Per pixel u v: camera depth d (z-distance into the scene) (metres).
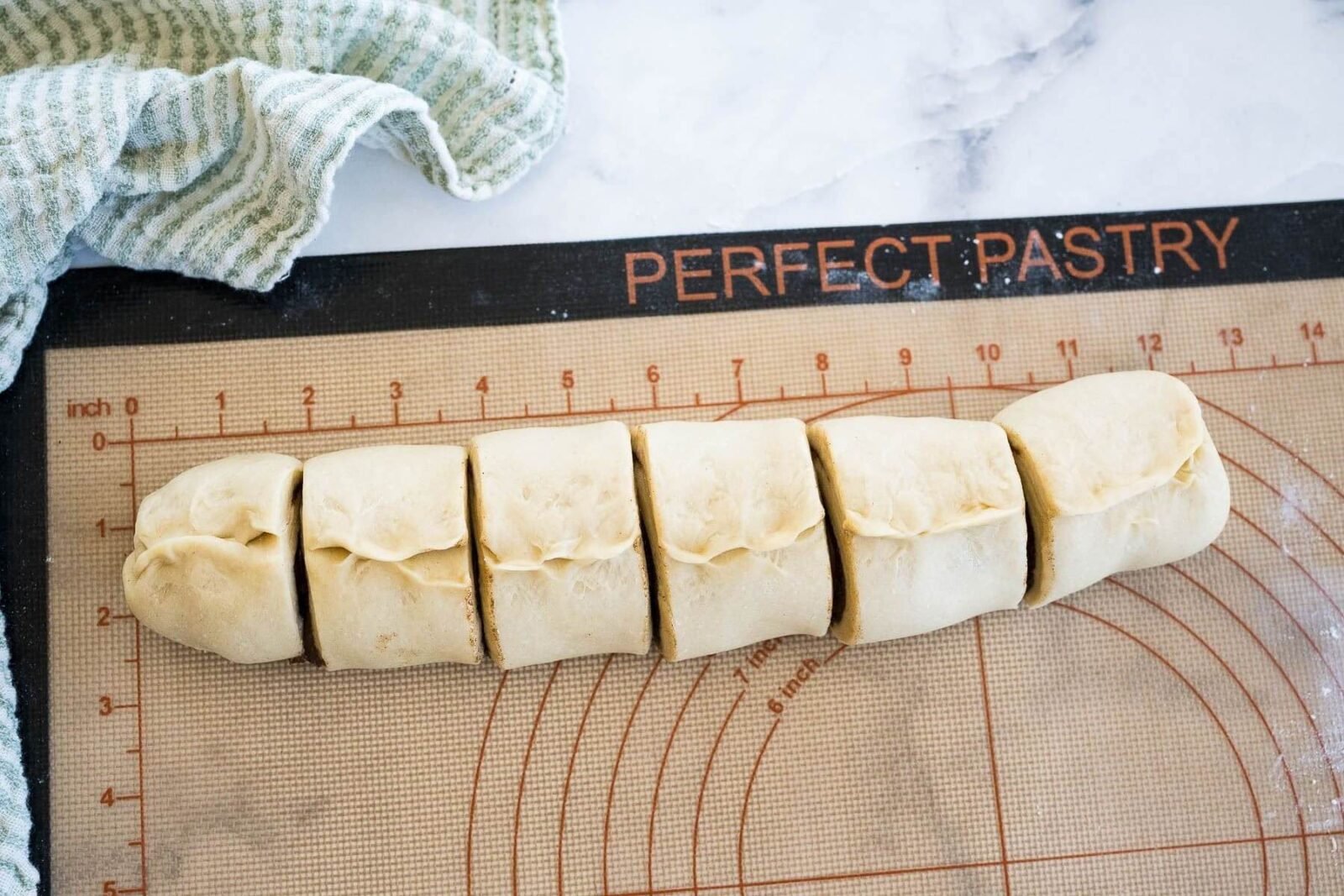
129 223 0.54
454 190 0.55
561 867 0.54
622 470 0.51
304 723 0.54
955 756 0.54
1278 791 0.55
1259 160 0.57
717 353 0.56
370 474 0.51
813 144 0.56
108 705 0.53
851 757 0.54
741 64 0.57
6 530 0.54
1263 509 0.56
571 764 0.54
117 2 0.53
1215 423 0.56
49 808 0.53
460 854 0.53
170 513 0.51
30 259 0.52
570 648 0.52
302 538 0.51
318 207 0.53
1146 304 0.56
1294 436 0.56
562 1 0.56
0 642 0.53
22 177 0.51
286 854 0.53
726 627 0.51
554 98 0.55
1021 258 0.56
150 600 0.51
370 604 0.50
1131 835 0.54
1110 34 0.57
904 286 0.56
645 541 0.52
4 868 0.52
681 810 0.54
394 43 0.54
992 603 0.53
